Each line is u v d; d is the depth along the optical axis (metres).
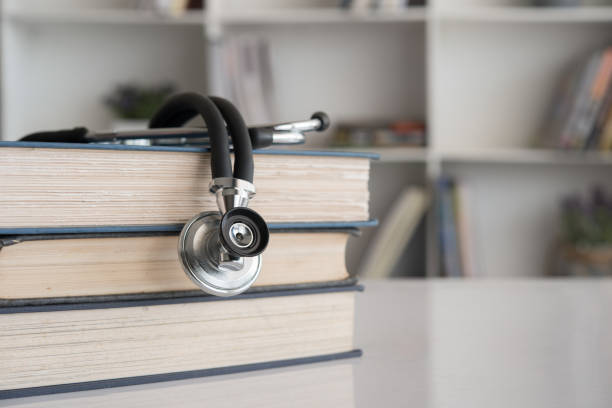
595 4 2.31
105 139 0.38
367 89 2.36
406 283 0.82
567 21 2.20
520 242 2.40
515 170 2.39
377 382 0.32
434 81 2.08
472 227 2.06
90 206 0.33
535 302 0.64
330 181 0.39
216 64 2.00
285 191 0.37
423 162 2.30
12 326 0.31
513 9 2.33
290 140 0.37
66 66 2.29
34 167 0.31
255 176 0.36
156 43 2.29
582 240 2.07
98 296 0.32
